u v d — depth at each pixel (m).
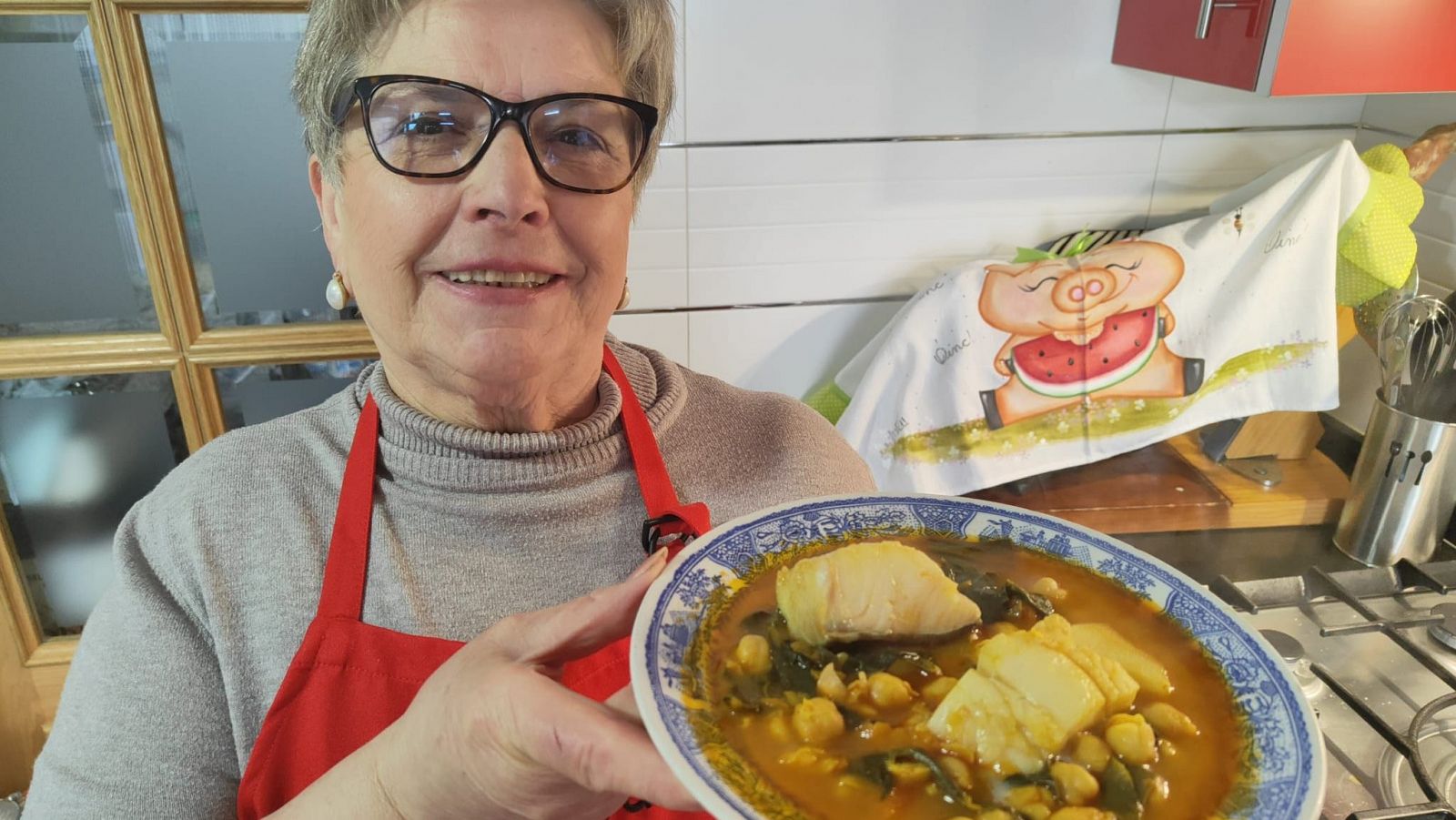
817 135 1.38
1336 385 1.37
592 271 0.72
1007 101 1.40
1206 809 0.41
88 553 1.50
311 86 0.70
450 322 0.69
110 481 1.47
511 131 0.64
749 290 1.47
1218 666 0.49
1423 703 1.05
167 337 1.39
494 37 0.64
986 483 1.39
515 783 0.54
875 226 1.46
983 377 1.35
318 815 0.60
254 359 1.42
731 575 0.55
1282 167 1.36
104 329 1.38
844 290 1.50
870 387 1.35
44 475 1.43
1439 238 1.42
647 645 0.47
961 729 0.45
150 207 1.30
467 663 0.57
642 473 0.82
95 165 1.28
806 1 1.30
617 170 0.70
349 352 1.44
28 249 1.31
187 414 1.44
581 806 0.58
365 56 0.67
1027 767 0.43
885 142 1.40
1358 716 1.03
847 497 0.63
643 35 0.70
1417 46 1.12
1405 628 1.15
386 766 0.58
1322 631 1.10
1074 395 1.36
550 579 0.80
